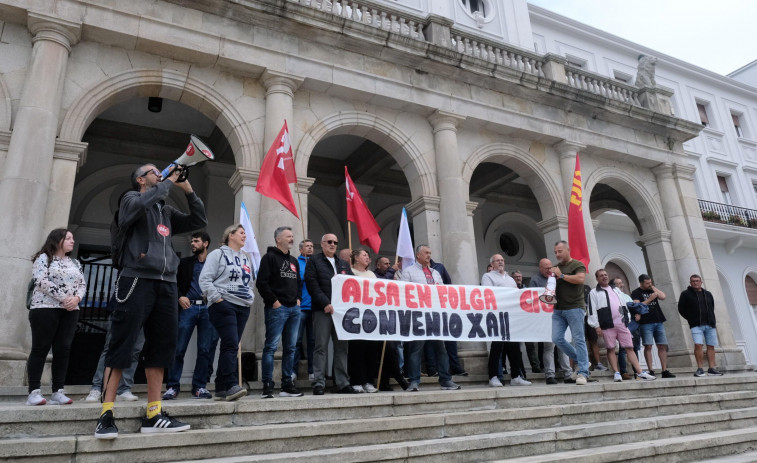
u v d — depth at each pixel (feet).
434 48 35.42
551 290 24.31
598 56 68.59
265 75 30.27
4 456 10.89
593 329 32.58
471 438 14.82
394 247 47.24
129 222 12.50
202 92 29.09
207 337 20.77
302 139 31.24
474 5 55.77
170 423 12.98
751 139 77.00
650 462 15.40
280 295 19.95
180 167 12.91
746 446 17.98
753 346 63.93
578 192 33.12
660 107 46.91
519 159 39.58
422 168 34.94
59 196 23.85
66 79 25.86
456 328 23.91
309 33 32.01
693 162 69.21
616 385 22.47
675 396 22.02
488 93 38.52
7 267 21.33
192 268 21.30
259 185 25.03
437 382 26.18
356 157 44.65
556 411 18.01
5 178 22.50
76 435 12.74
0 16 25.02
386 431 14.94
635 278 61.52
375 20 35.94
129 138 38.65
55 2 25.75
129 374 18.66
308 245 25.29
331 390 22.54
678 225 44.60
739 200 71.10
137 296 12.42
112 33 26.84
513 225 54.95
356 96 33.60
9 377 20.20
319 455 12.46
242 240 18.65
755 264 68.95
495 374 26.58
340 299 21.33
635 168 45.65
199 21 29.25
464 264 32.96
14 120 24.02
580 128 41.96
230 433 13.01
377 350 23.80
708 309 34.45
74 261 17.63
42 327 16.15
